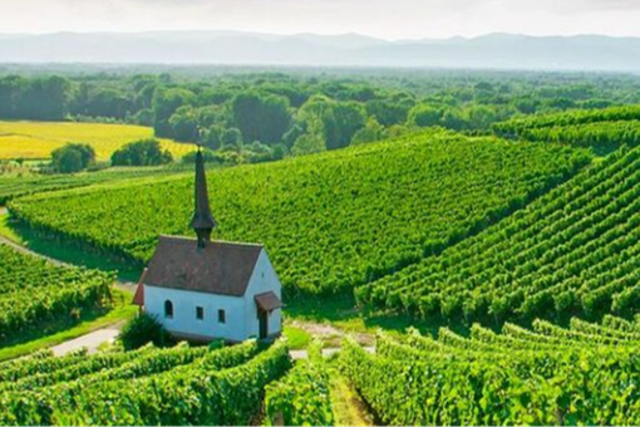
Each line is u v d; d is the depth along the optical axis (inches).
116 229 3868.1
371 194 3976.4
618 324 2239.2
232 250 2559.1
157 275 2591.0
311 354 1843.0
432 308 2618.1
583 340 1895.9
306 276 2977.4
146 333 2496.3
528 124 4921.3
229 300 2481.5
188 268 2568.9
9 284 3048.7
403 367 1444.4
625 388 1101.1
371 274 2982.3
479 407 1141.1
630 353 1240.2
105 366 1798.7
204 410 1307.8
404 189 3966.5
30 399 1236.5
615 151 3890.3
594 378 1139.9
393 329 2618.1
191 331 2554.1
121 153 7829.7
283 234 3545.8
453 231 3299.7
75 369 1729.8
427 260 3070.9
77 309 2881.4
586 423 1055.6
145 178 5876.0
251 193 4303.6
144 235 3725.4
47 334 2662.4
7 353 2442.2
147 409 1214.9
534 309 2516.0
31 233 4269.2
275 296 2564.0
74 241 3927.2
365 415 1651.1
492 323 2573.8
